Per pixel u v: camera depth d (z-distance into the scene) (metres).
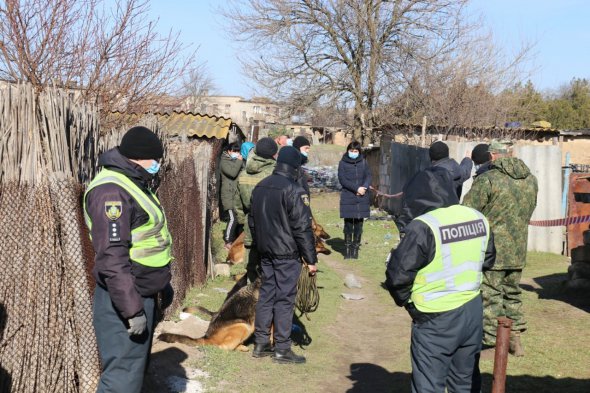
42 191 3.73
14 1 7.39
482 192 5.46
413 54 23.66
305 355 5.72
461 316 3.39
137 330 3.19
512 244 5.42
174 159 7.05
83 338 3.88
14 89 3.68
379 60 24.64
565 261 10.38
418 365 3.47
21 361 3.61
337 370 5.38
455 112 22.17
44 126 3.78
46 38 7.73
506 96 23.23
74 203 3.89
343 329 6.74
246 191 6.44
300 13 25.33
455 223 3.42
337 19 24.86
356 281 8.88
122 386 3.34
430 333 3.41
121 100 8.66
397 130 23.91
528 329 6.36
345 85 26.02
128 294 3.13
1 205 3.60
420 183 3.55
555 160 11.16
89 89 8.17
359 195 11.02
